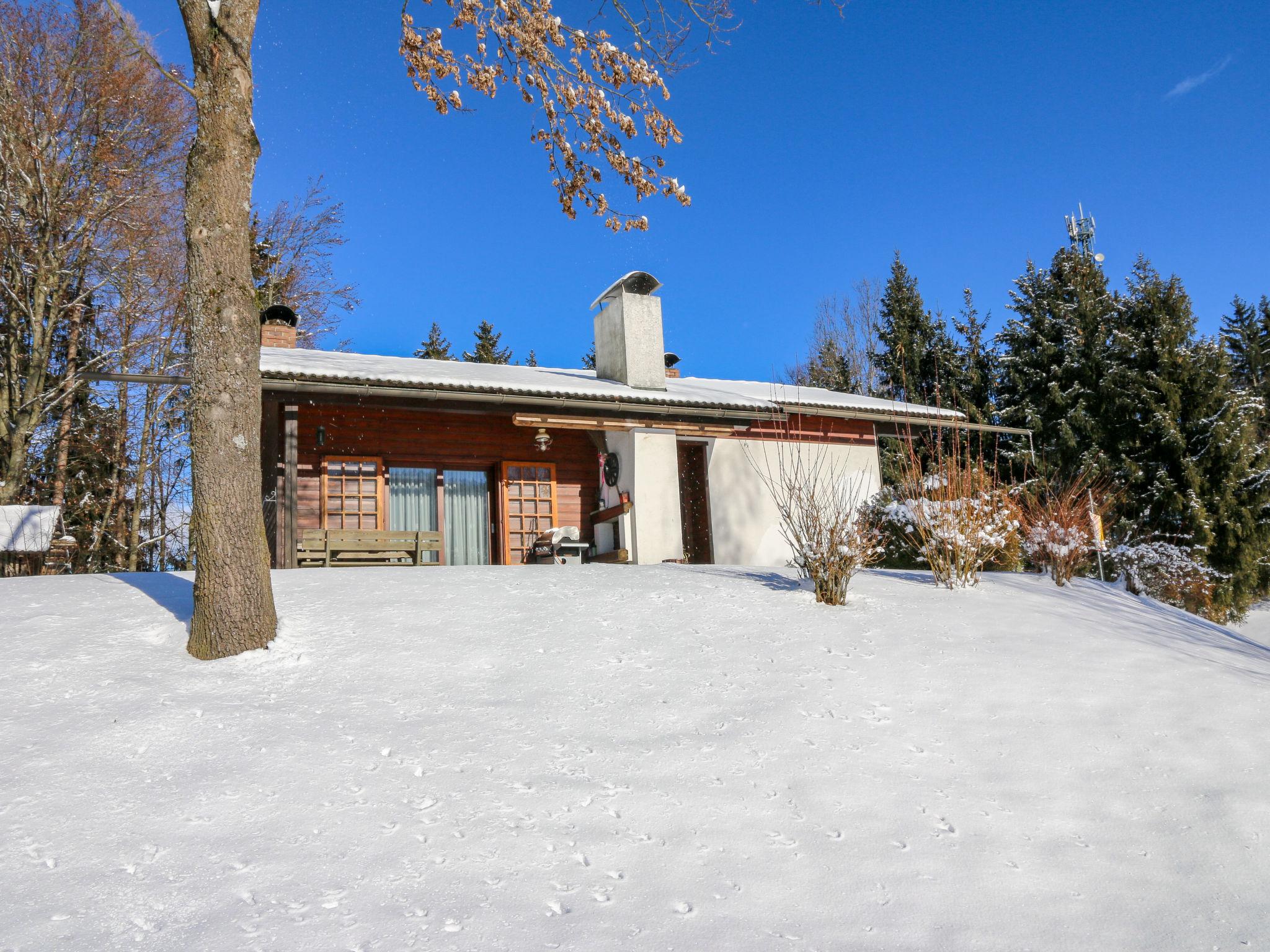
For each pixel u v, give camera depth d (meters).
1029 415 25.31
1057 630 7.05
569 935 2.88
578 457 14.78
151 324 22.11
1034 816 4.02
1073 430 24.27
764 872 3.39
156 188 20.92
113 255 20.89
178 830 3.45
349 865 3.25
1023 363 26.75
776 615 6.96
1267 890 3.49
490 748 4.36
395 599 6.86
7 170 18.70
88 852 3.25
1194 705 5.46
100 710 4.56
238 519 5.60
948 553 8.86
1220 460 21.44
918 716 5.08
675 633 6.38
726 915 3.08
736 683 5.45
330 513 12.66
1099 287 28.47
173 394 22.05
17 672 5.01
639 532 13.36
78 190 19.78
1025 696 5.47
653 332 15.33
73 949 2.67
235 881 3.11
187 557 22.84
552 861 3.37
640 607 6.95
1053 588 9.54
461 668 5.46
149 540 21.44
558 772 4.14
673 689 5.30
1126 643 6.84
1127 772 4.50
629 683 5.37
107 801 3.64
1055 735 4.91
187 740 4.27
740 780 4.18
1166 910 3.33
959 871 3.51
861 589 8.23
